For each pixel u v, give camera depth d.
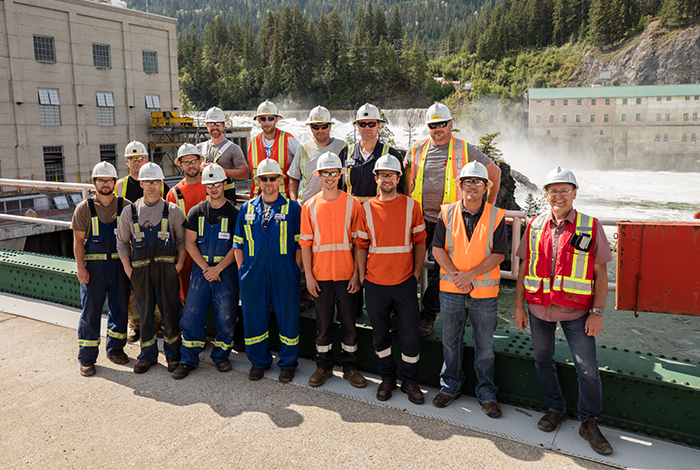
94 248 4.15
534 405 3.55
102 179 4.09
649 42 163.38
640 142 110.69
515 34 198.62
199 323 4.20
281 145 4.76
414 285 3.66
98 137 37.56
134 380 4.07
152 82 41.22
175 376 4.07
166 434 3.24
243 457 2.99
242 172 4.93
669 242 3.09
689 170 107.75
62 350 4.66
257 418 3.44
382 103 175.38
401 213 3.60
